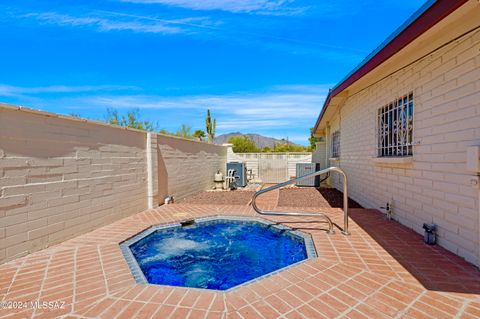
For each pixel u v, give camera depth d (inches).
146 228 197.5
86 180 184.5
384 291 99.5
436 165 147.3
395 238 159.6
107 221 205.3
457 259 127.4
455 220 132.7
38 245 147.3
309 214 177.0
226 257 176.9
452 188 134.3
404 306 89.6
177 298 96.9
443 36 136.1
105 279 112.9
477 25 116.0
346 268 119.4
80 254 142.9
